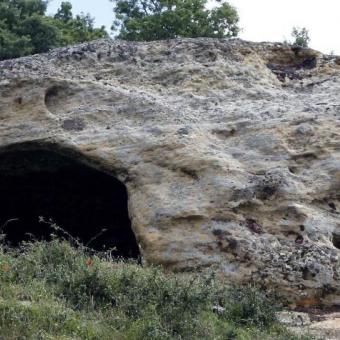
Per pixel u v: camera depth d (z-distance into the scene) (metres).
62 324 7.51
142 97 12.26
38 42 27.89
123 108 12.19
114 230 14.03
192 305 8.37
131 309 8.12
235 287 9.73
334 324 9.19
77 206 13.95
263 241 10.42
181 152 11.28
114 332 7.60
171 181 11.16
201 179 11.02
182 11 27.84
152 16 28.14
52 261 9.21
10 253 9.70
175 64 12.98
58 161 12.78
